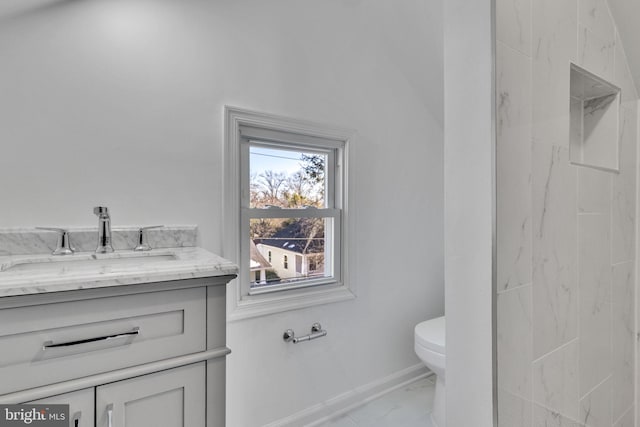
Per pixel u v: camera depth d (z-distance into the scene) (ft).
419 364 7.41
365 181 6.52
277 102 5.40
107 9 4.09
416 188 7.41
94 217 4.00
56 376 2.36
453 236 2.71
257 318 5.19
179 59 4.55
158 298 2.74
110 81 4.09
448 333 2.75
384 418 5.93
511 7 2.58
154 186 4.36
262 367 5.23
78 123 3.91
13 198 3.59
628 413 4.43
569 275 3.30
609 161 4.13
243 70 5.07
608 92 4.10
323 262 6.29
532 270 2.82
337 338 6.12
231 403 4.95
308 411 5.70
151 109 4.35
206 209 4.73
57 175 3.80
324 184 6.23
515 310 2.63
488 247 2.46
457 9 2.65
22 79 3.63
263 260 5.54
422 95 7.43
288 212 5.73
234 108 4.94
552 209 3.05
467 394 2.61
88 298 2.47
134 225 4.22
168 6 4.49
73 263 3.40
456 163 2.68
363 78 6.50
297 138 5.73
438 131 7.88
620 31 4.05
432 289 7.72
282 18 5.47
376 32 6.65
